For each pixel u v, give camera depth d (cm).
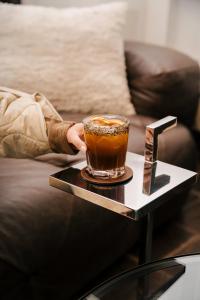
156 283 77
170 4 203
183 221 161
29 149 97
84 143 86
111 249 121
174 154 140
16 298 92
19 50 146
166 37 210
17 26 149
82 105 151
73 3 206
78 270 111
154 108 157
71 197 102
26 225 92
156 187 76
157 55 161
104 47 157
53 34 151
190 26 205
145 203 70
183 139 146
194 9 201
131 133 134
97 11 162
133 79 161
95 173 79
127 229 125
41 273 98
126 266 136
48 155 113
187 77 155
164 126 85
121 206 69
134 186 76
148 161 87
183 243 148
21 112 97
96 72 153
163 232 154
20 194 96
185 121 165
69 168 84
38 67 146
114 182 76
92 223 108
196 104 167
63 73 148
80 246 107
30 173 104
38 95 107
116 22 162
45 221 96
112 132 76
